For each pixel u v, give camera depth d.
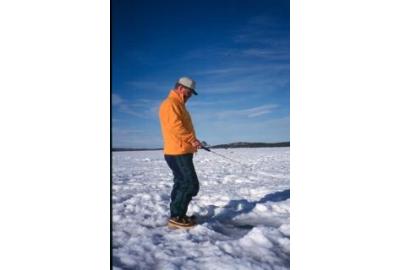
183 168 3.75
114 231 3.73
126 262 3.32
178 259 3.31
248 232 3.71
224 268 3.21
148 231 3.74
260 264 3.28
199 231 3.73
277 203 4.33
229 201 4.41
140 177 5.07
